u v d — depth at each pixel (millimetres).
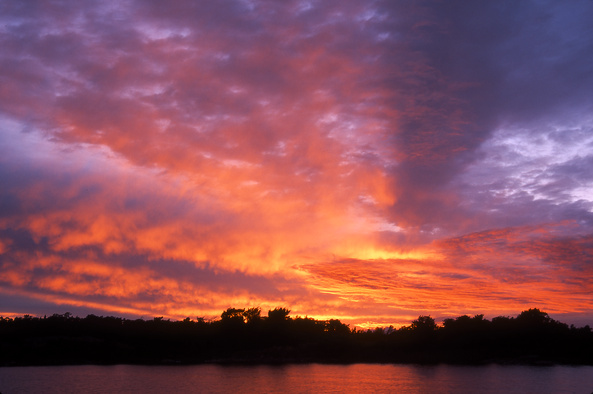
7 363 88125
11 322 103875
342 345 120750
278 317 125750
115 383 65188
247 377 75500
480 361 108875
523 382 69562
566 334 115250
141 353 105312
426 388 63188
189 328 119250
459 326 121875
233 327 120750
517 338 115750
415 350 119375
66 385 62312
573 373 83812
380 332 134500
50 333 103750
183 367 93062
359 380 72188
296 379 73188
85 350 99250
